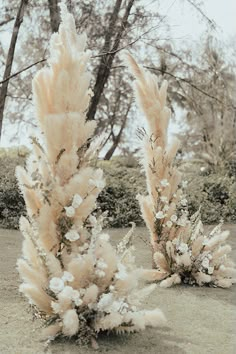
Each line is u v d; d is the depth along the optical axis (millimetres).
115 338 3828
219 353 3590
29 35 16250
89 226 3900
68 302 3654
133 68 6215
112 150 27031
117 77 21391
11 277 5613
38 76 3918
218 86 20094
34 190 3889
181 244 5719
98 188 3883
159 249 6035
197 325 4250
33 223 3842
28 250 3900
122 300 3807
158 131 6188
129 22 15305
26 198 3893
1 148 18141
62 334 3760
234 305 4891
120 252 4293
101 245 3861
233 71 20047
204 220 11984
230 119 20766
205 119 21344
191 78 19797
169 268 5824
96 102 16812
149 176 6168
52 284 3613
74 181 3764
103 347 3635
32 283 3834
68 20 4004
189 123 25016
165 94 6297
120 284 3820
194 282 5707
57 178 3832
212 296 5238
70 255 3783
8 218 9961
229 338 3918
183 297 5168
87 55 4016
